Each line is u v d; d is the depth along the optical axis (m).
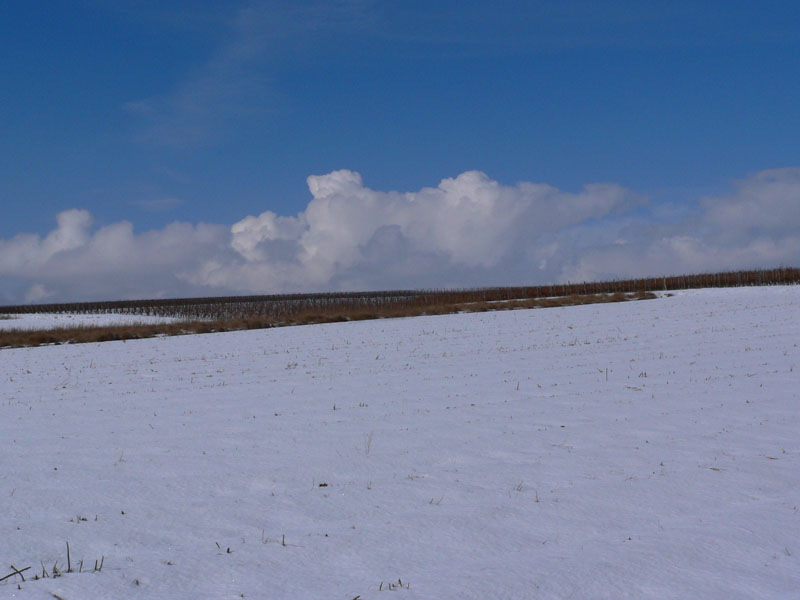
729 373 17.17
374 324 38.53
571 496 7.66
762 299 41.97
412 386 17.34
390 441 10.91
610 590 5.10
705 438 10.41
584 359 21.45
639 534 6.38
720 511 7.00
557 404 13.94
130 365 24.91
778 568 5.45
